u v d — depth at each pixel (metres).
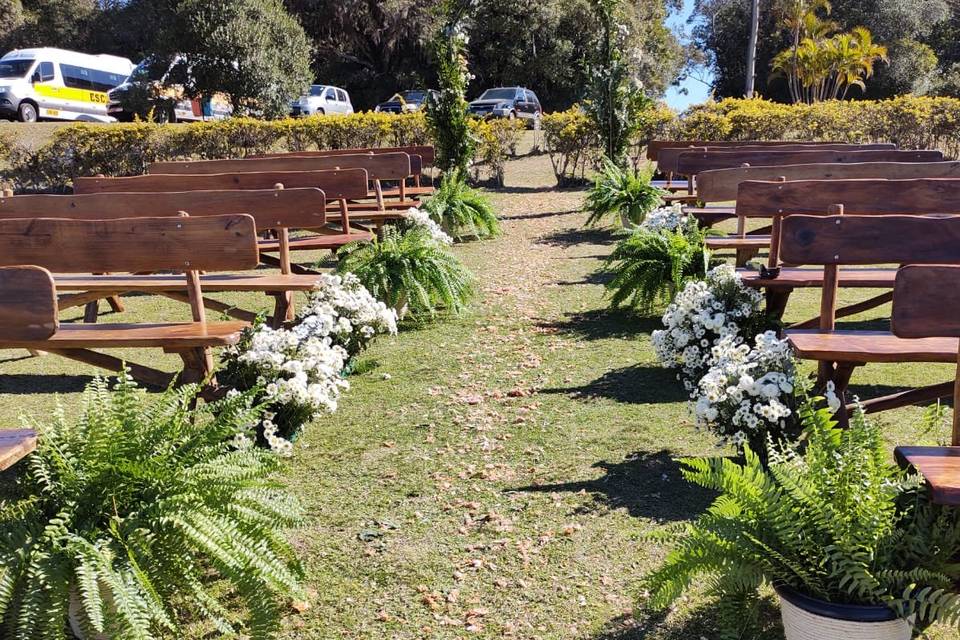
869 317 6.25
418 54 37.66
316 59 37.03
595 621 2.64
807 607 2.17
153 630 2.58
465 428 4.30
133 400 2.68
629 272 6.10
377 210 9.12
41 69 22.98
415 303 6.29
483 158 15.72
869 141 15.17
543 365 5.32
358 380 5.16
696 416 3.58
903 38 37.28
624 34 12.91
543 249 9.63
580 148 15.33
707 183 6.73
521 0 34.72
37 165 14.54
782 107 15.83
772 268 4.90
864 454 2.36
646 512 3.29
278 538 2.61
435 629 2.63
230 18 20.56
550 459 3.86
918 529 2.30
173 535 2.43
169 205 5.91
